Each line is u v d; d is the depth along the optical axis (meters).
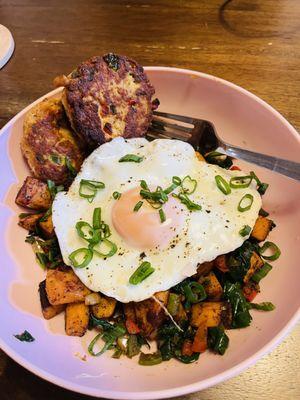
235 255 0.17
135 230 0.17
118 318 0.17
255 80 0.25
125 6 0.31
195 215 0.17
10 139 0.20
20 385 0.16
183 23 0.29
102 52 0.28
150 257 0.17
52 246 0.18
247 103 0.21
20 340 0.15
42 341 0.16
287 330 0.14
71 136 0.20
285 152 0.19
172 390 0.13
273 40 0.28
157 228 0.17
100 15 0.30
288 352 0.16
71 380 0.14
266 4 0.30
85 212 0.18
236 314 0.16
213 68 0.26
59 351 0.15
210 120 0.22
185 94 0.22
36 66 0.28
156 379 0.14
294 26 0.28
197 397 0.15
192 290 0.16
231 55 0.27
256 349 0.14
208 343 0.16
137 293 0.16
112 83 0.19
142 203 0.17
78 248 0.17
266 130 0.20
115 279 0.16
